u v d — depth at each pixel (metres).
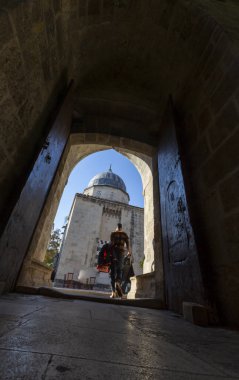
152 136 4.55
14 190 2.10
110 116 4.44
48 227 4.94
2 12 1.46
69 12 2.56
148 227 6.53
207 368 0.66
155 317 1.87
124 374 0.54
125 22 3.41
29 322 0.98
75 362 0.58
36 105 2.40
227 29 2.42
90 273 19.70
